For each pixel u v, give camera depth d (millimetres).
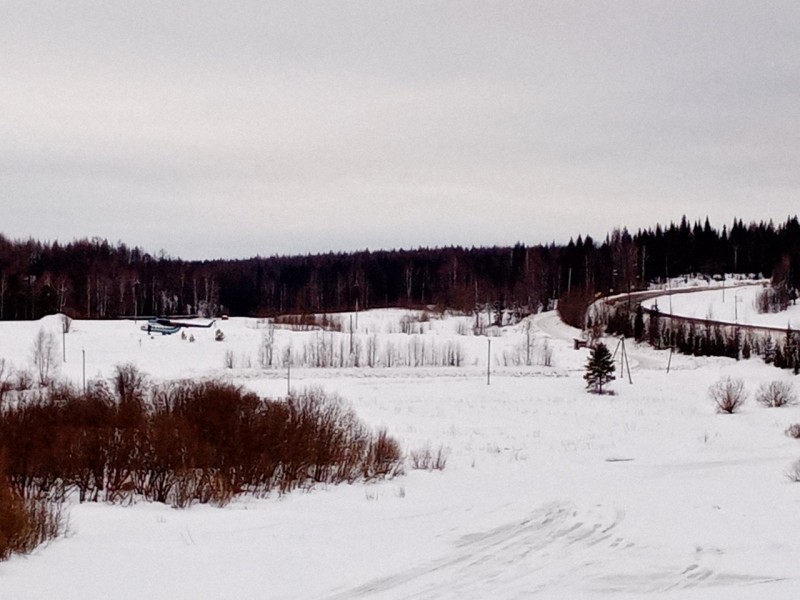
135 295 125812
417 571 12297
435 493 21500
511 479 25141
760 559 13375
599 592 11625
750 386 60531
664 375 68562
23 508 13523
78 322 90562
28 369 59969
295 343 80438
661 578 12320
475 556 13289
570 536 14828
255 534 14555
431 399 55375
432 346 78938
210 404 24766
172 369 68062
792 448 34781
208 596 10805
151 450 20016
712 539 14734
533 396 58438
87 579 11375
